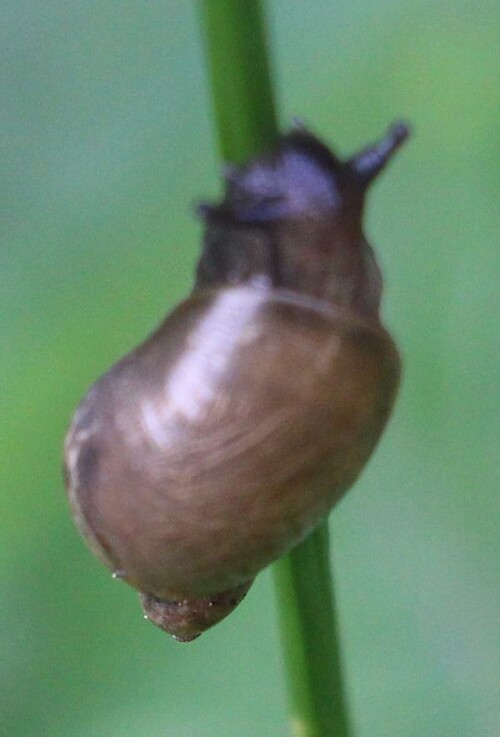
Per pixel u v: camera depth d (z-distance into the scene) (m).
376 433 0.26
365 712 0.27
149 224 0.26
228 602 0.27
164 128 0.26
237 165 0.25
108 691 0.27
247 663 0.27
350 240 0.26
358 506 0.27
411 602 0.27
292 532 0.26
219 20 0.25
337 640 0.26
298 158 0.26
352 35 0.26
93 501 0.26
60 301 0.26
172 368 0.26
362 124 0.26
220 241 0.26
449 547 0.27
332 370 0.26
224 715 0.27
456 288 0.26
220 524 0.26
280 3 0.26
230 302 0.26
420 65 0.26
